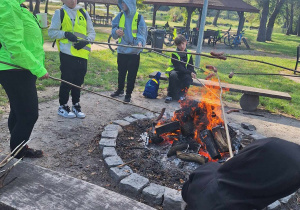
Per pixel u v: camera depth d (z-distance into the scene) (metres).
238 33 22.30
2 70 3.06
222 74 11.08
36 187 2.09
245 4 21.89
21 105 3.28
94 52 13.14
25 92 3.22
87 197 2.03
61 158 4.04
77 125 5.15
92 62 10.82
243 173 1.34
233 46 22.61
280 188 1.21
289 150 1.24
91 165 3.91
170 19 61.66
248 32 42.72
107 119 5.56
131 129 4.95
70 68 5.05
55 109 5.79
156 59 13.09
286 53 21.33
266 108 7.34
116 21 6.24
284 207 3.37
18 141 3.45
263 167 1.27
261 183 1.27
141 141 4.51
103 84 7.95
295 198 3.57
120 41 6.26
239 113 6.80
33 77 3.28
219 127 4.24
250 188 1.30
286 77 11.91
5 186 2.08
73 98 5.44
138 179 3.46
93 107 6.16
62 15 4.76
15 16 2.80
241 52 19.75
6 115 5.29
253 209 1.34
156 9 21.16
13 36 2.78
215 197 1.42
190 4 19.95
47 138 4.56
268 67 14.16
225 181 1.42
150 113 5.69
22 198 1.97
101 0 29.72
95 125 5.22
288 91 9.52
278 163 1.23
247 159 1.33
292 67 14.83
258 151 1.30
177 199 3.11
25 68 2.94
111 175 3.64
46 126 4.97
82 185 2.15
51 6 46.09
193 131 4.38
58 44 4.97
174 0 20.64
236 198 1.36
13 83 3.13
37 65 2.99
